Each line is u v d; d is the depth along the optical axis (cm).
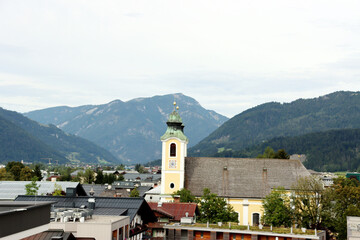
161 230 9119
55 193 12794
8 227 3619
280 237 9025
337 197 11112
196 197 12250
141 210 7994
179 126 12762
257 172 12688
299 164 12838
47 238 5259
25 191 13188
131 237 7269
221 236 9256
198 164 12912
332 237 11094
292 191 11506
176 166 12494
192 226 9200
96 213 7244
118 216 6956
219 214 10562
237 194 12312
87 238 5978
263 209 12175
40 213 4094
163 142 12575
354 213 10238
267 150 18762
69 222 6097
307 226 10769
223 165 12850
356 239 6512
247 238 9212
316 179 11425
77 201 7881
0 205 4056
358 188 11200
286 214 10844
